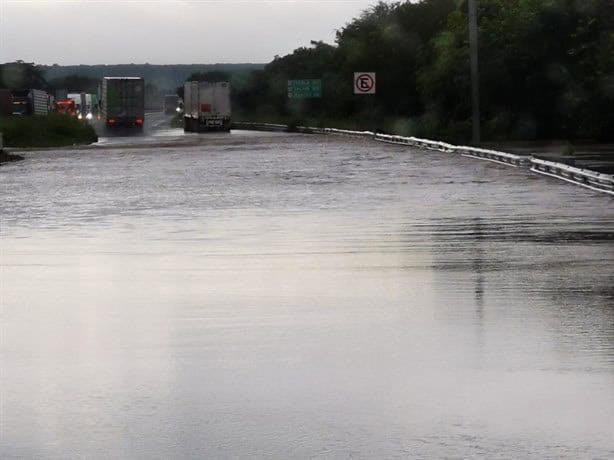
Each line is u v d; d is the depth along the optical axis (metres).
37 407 10.20
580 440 8.93
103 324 14.23
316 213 29.38
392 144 73.44
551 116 82.81
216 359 12.05
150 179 43.62
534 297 15.86
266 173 45.94
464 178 41.22
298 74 178.00
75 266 19.88
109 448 8.94
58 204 33.38
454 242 22.73
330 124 112.31
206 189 38.16
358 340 12.96
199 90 118.94
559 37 82.25
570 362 11.62
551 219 27.09
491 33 85.88
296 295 16.31
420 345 12.62
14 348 12.81
